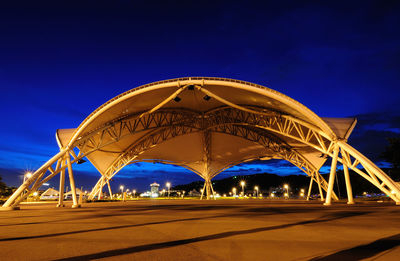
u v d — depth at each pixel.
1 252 6.20
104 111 29.52
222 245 6.91
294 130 42.22
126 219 14.35
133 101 30.88
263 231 9.34
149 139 50.34
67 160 29.86
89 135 32.84
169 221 13.07
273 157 60.78
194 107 40.81
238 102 35.56
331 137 29.23
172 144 57.97
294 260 5.34
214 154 63.66
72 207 29.70
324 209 22.42
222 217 15.12
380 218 14.09
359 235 8.45
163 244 7.07
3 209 24.47
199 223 12.04
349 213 17.64
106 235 8.68
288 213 17.91
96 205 35.78
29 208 28.30
